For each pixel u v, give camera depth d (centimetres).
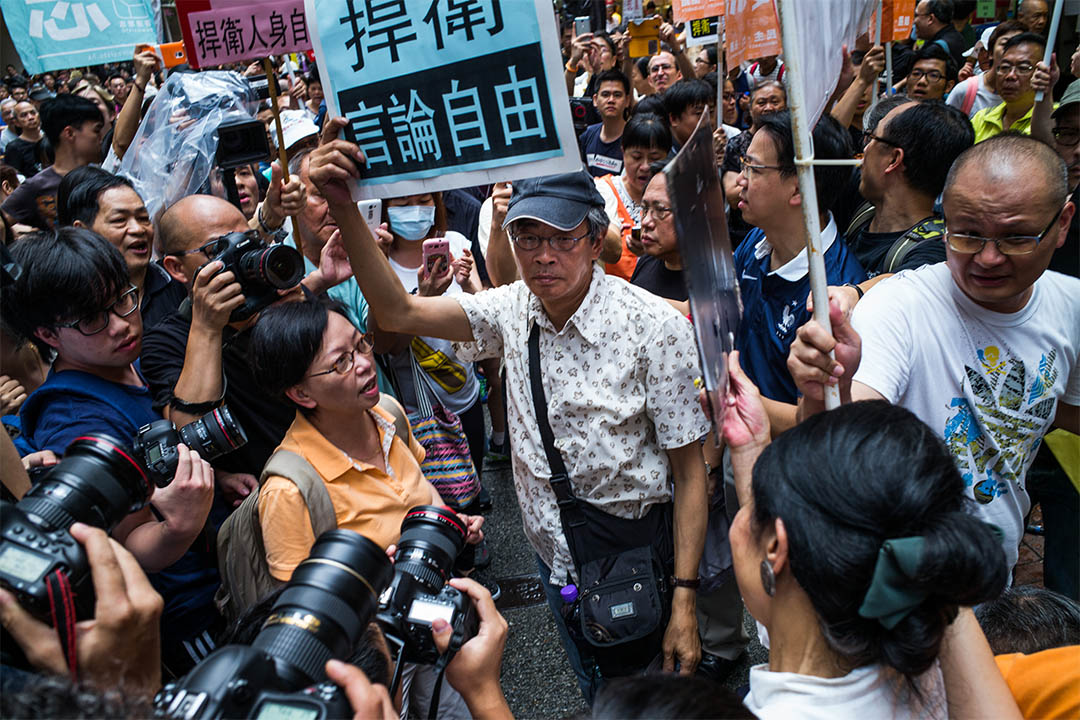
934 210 297
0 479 152
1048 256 172
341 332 197
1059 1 381
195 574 204
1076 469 210
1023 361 185
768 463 106
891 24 422
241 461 235
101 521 119
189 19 264
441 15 170
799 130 143
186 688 90
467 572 343
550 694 301
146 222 285
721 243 174
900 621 96
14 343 240
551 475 212
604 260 366
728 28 314
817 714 101
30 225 469
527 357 215
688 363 201
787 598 105
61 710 76
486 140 174
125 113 434
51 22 370
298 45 271
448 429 307
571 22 1310
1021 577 330
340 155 188
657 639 210
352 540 119
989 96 532
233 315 216
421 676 197
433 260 273
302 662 105
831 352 148
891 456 99
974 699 120
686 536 212
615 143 564
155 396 234
